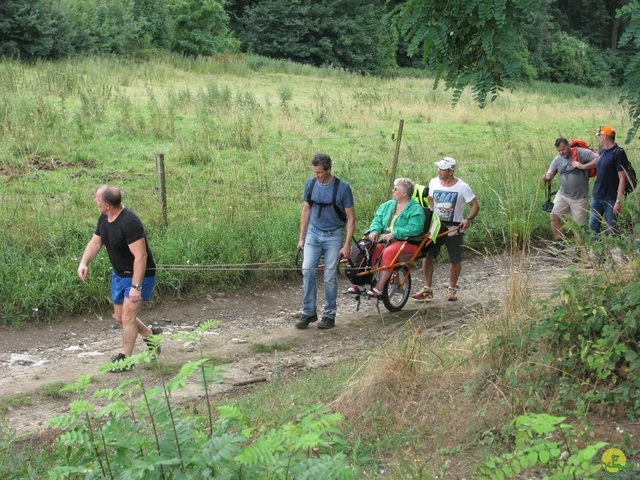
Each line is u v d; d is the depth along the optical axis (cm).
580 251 622
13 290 864
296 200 1221
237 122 1734
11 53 3072
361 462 468
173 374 727
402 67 5972
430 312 926
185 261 977
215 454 334
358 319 905
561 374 552
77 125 1616
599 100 4059
